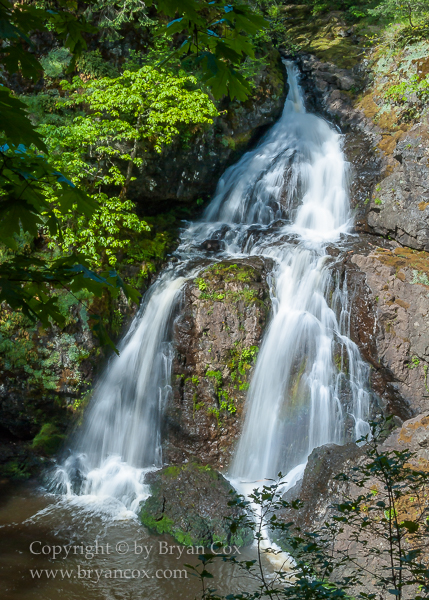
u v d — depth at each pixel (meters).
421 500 7.03
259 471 11.00
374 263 11.68
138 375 11.85
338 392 11.13
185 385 11.54
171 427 11.50
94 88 12.13
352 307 11.49
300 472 10.32
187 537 8.95
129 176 12.61
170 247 13.86
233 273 12.02
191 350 11.55
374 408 11.16
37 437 11.65
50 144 11.18
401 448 8.61
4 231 2.30
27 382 11.43
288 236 13.77
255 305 11.62
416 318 11.01
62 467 11.26
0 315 11.43
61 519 9.61
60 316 2.30
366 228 13.84
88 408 11.71
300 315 11.62
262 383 11.41
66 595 7.52
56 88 13.20
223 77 2.33
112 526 9.41
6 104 1.91
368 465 3.62
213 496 9.55
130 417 11.70
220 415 11.39
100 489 10.70
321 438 10.91
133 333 12.27
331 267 11.93
